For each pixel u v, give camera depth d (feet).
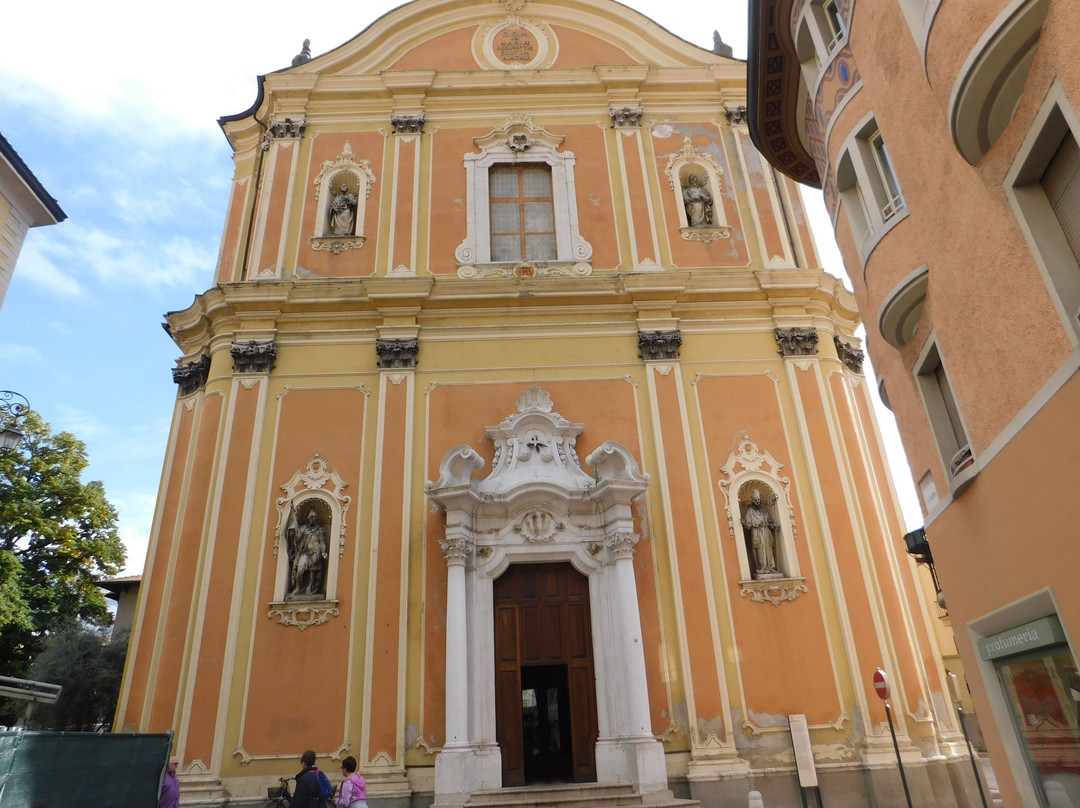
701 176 59.36
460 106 60.75
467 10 64.95
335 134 59.36
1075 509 20.12
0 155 39.45
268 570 44.04
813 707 41.88
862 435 51.70
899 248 29.09
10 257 41.73
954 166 24.40
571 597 44.70
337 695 41.19
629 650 41.16
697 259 54.90
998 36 19.76
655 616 43.55
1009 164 21.45
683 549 45.16
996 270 22.88
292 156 58.03
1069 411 19.84
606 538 44.57
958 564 28.94
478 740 40.09
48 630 77.25
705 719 41.34
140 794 29.91
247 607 42.96
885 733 41.34
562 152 58.95
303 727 40.47
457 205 56.59
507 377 49.98
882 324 30.22
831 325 53.26
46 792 23.49
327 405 48.67
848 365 54.34
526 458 46.39
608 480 43.96
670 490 46.62
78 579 81.87
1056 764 23.57
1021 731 25.84
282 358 50.06
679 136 60.03
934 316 27.45
